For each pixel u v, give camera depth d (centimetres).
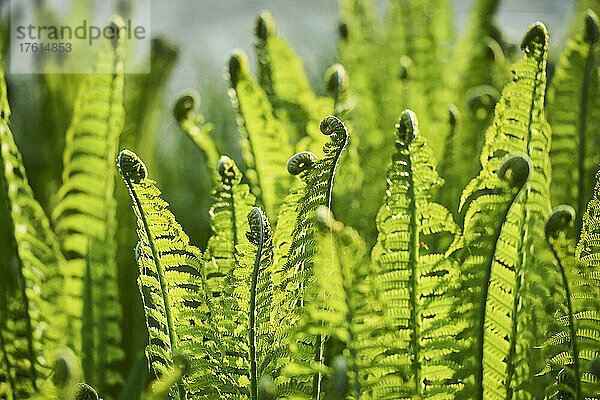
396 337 160
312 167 161
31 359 177
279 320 162
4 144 174
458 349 160
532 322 170
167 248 162
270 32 199
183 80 385
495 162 164
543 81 164
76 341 184
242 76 181
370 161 215
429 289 160
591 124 194
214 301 162
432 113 223
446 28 241
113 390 190
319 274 156
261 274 159
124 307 212
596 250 164
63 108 254
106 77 184
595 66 193
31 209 178
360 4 235
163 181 311
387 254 160
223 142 331
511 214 160
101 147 185
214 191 166
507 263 160
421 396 161
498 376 162
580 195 190
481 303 160
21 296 177
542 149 165
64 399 156
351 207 198
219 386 162
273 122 182
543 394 172
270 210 183
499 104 166
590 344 163
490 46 213
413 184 159
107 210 186
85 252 186
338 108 190
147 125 229
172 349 163
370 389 160
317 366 159
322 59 382
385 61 233
